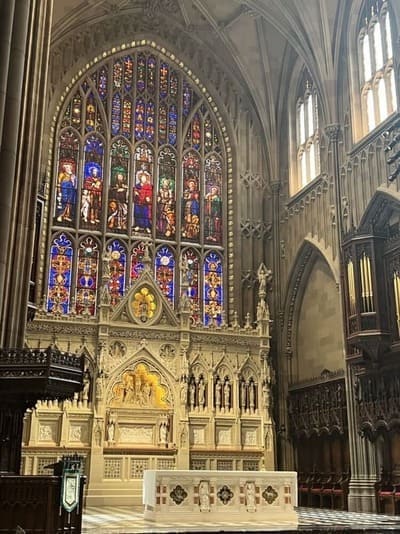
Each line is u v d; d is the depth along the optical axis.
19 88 15.16
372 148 27.34
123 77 36.09
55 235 32.31
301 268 32.94
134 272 32.97
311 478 28.80
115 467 27.11
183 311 30.05
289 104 35.75
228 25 35.06
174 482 18.62
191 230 34.78
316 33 30.89
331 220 29.78
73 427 27.25
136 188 34.47
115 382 28.33
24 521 12.53
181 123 36.19
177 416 28.50
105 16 35.00
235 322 31.03
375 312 24.77
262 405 30.19
